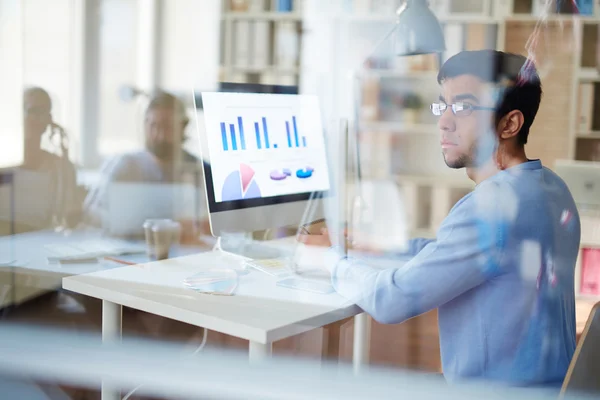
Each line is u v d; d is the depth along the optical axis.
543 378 1.27
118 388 1.62
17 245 1.93
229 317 1.24
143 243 1.77
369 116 3.96
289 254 1.65
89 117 5.02
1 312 2.14
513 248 1.27
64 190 2.80
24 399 1.69
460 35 3.64
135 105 5.07
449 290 1.29
